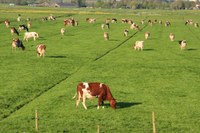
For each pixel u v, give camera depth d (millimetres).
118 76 44781
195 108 31969
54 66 50625
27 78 43156
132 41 79812
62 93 36625
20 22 123625
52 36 86062
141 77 44219
